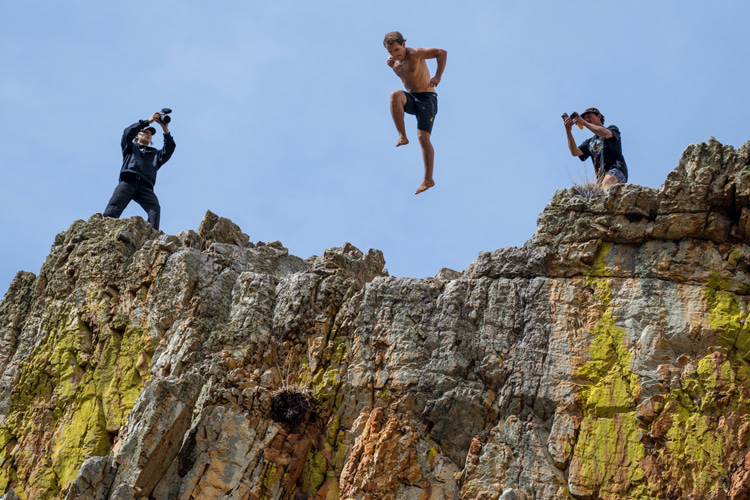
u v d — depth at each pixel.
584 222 15.48
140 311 16.81
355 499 14.14
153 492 14.40
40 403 16.56
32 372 16.81
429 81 17.05
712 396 13.79
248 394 15.21
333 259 17.00
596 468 13.76
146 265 17.33
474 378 14.82
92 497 13.99
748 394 13.79
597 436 13.98
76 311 17.22
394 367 15.10
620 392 14.20
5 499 14.59
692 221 14.96
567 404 14.28
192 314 16.48
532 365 14.69
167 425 14.46
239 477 14.57
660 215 15.16
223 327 16.23
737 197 14.82
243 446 14.80
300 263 18.55
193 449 14.70
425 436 14.62
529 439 14.18
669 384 14.07
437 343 15.16
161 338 16.39
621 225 15.26
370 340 15.48
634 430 13.91
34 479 15.63
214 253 17.59
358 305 15.90
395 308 15.64
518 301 15.24
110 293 17.28
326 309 16.11
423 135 16.77
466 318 15.30
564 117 17.34
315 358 15.63
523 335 14.97
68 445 15.81
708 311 14.41
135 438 14.35
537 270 15.43
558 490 13.75
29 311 18.25
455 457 14.44
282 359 15.91
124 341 16.62
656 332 14.44
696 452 13.54
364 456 14.42
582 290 15.08
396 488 14.15
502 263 15.63
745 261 14.64
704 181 15.02
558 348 14.72
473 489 13.93
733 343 14.18
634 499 13.49
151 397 14.74
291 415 14.99
